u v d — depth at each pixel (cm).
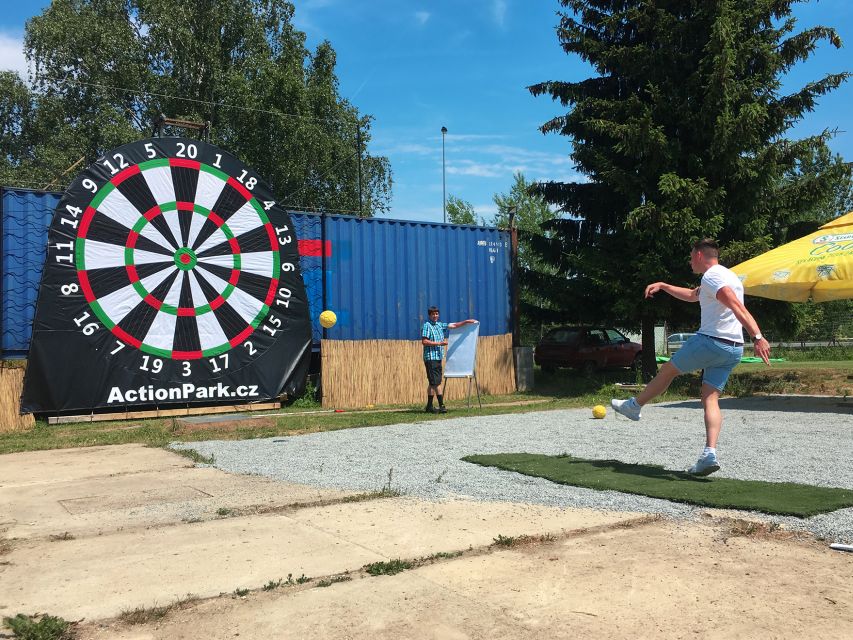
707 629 245
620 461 591
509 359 1584
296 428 916
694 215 1495
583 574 306
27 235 1084
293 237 1249
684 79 1584
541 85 1753
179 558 342
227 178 1182
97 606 279
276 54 3312
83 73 3122
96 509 462
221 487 526
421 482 521
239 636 248
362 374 1346
